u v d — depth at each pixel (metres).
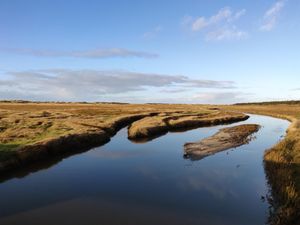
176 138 49.28
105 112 85.25
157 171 28.41
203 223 17.58
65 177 26.56
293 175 22.78
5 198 21.52
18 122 52.72
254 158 33.00
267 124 72.00
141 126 54.41
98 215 18.58
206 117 81.25
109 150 38.34
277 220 16.88
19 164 28.97
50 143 34.81
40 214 18.77
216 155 34.72
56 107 112.12
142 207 19.84
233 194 22.08
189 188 23.52
